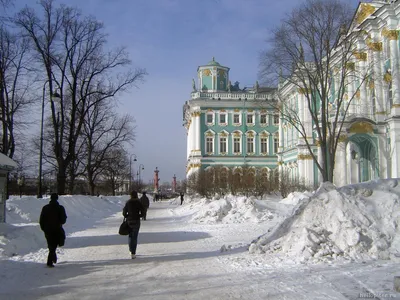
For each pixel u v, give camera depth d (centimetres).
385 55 3841
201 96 7175
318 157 5200
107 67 3409
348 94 4234
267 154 7200
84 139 4484
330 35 3064
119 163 5888
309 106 3225
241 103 7200
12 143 3503
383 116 3831
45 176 5094
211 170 4544
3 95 3388
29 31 3033
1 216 1562
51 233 1077
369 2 4178
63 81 3238
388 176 3719
